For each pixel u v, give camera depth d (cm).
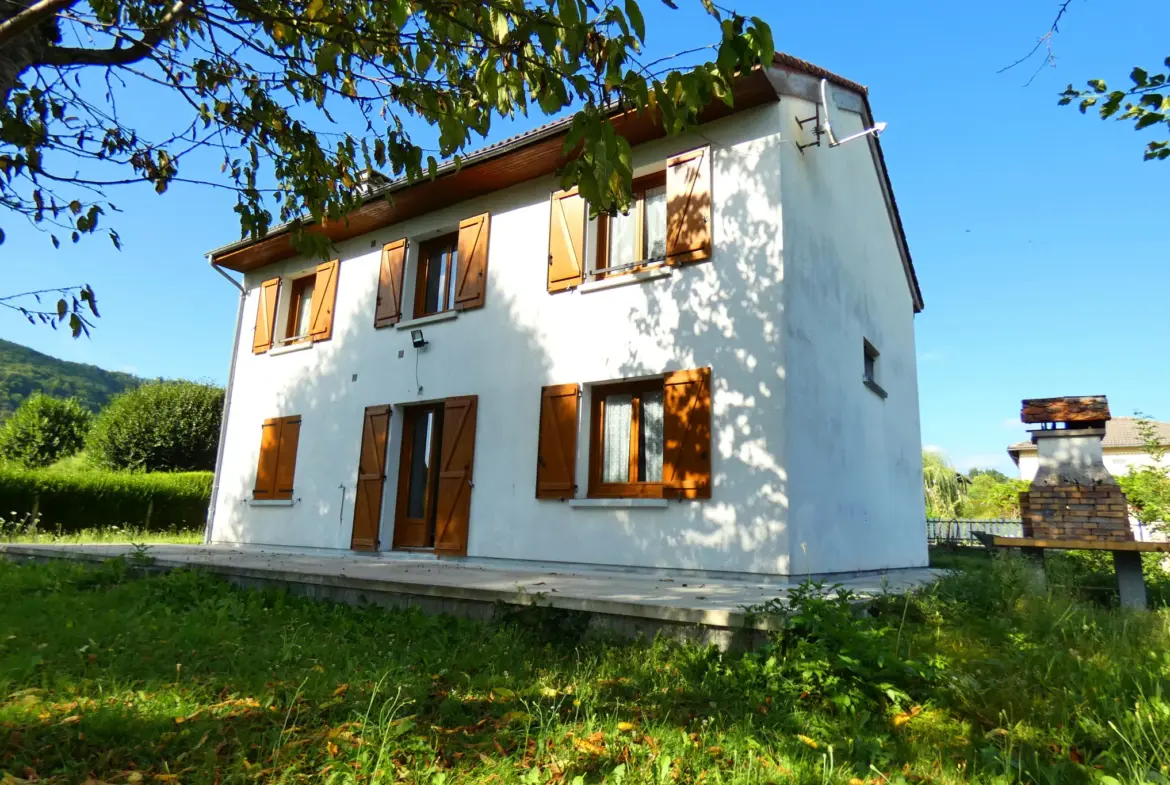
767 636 404
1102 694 325
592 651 445
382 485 975
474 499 880
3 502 1505
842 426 819
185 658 405
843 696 330
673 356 762
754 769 256
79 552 880
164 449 2373
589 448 817
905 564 1034
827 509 746
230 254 1210
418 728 293
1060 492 723
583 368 826
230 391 1248
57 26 350
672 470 729
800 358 723
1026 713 319
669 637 441
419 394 973
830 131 787
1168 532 957
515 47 299
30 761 248
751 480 684
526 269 902
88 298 359
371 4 392
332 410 1073
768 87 731
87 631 465
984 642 453
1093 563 942
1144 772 242
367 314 1069
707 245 758
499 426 880
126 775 241
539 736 278
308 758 260
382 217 1052
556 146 833
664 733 288
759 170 749
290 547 1069
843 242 899
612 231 867
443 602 550
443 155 337
